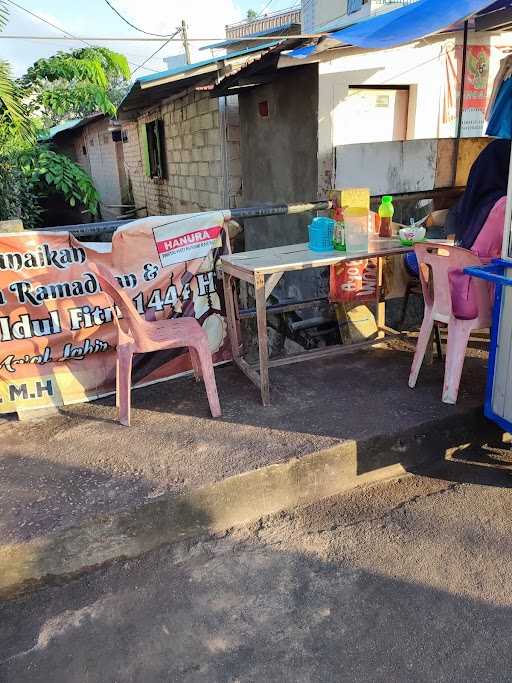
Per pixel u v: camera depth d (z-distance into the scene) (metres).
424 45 5.08
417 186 5.07
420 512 2.83
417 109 5.27
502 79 3.50
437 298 3.32
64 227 3.47
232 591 2.38
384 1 9.58
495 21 4.45
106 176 17.94
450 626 2.19
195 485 2.63
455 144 4.99
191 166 9.09
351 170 4.89
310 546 2.62
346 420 3.17
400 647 2.11
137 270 3.54
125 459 2.88
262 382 3.34
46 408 3.44
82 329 3.44
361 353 4.16
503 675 2.00
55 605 2.34
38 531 2.39
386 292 4.18
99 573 2.49
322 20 12.62
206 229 3.69
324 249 3.65
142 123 12.39
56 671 2.05
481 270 2.90
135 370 3.67
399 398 3.41
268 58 4.88
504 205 3.27
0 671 2.06
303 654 2.09
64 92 7.90
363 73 4.95
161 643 2.15
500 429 3.39
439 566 2.48
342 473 2.97
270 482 2.79
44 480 2.73
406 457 3.13
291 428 3.11
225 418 3.25
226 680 2.00
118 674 2.04
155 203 12.40
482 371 3.74
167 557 2.58
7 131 5.70
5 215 6.30
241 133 6.94
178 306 3.71
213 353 3.93
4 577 2.34
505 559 2.51
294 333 5.55
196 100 8.28
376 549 2.59
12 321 3.28
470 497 2.93
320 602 2.32
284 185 5.87
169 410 3.38
